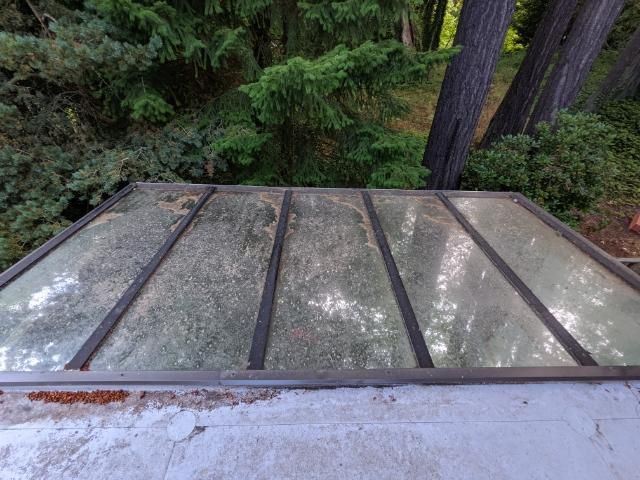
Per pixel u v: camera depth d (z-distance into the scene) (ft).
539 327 4.25
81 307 4.25
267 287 4.68
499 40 10.89
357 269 5.27
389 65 9.35
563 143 11.58
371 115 11.60
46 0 8.32
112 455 2.72
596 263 5.66
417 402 3.23
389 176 10.46
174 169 10.50
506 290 4.92
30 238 8.28
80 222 6.26
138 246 5.63
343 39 9.41
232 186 8.18
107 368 3.41
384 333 4.03
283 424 3.00
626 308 4.63
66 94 9.62
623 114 20.33
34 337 3.77
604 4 12.87
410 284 4.94
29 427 2.88
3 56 7.11
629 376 3.48
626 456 2.89
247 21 9.77
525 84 16.07
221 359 3.57
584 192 11.28
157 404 3.10
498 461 2.82
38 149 8.54
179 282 4.77
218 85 11.74
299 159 12.39
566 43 14.15
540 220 7.19
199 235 6.08
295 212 7.13
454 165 12.84
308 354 3.69
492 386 3.41
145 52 8.01
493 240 6.31
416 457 2.82
